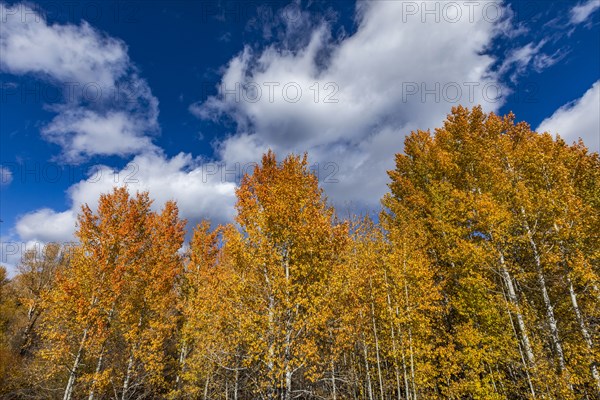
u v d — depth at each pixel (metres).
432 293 13.20
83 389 15.07
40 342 20.34
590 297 12.02
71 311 14.20
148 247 17.81
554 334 10.97
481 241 13.97
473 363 12.28
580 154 16.08
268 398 9.90
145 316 16.44
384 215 19.59
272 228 11.71
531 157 13.93
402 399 15.02
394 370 16.00
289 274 11.45
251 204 11.75
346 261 13.37
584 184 15.18
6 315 23.64
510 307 11.70
